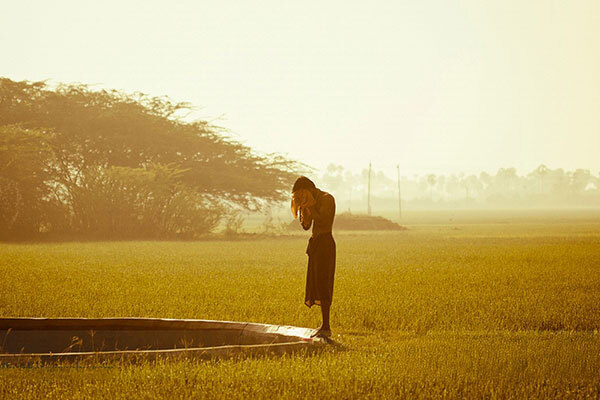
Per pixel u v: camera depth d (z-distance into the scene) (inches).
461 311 391.9
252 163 2015.3
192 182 1910.7
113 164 1850.4
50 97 1806.1
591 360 247.8
